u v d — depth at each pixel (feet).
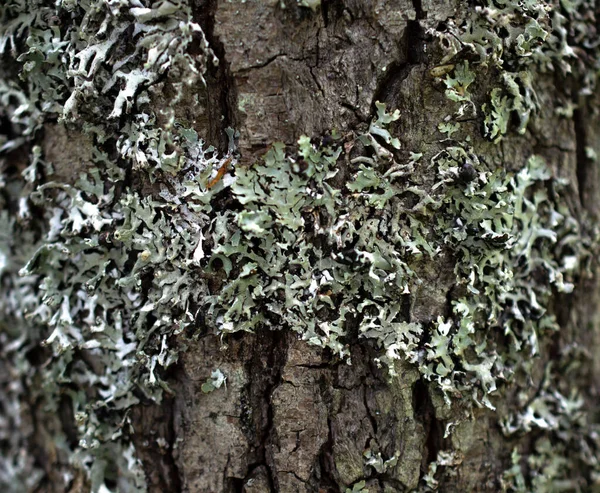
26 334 1.35
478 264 1.21
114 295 1.22
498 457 1.26
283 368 1.20
